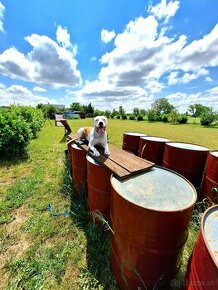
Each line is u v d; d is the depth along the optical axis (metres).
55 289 1.67
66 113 30.69
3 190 3.43
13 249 2.10
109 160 2.29
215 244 1.00
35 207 2.89
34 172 4.30
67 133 9.53
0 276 1.79
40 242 2.20
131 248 1.42
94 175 2.17
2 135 5.15
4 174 4.20
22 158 5.33
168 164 2.96
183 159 2.77
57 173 4.19
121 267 1.56
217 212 1.27
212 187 2.52
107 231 2.25
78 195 3.12
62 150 6.29
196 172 2.79
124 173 1.83
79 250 2.08
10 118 5.61
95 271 1.82
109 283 1.72
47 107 28.86
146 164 2.13
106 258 1.95
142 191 1.57
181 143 3.24
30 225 2.48
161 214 1.21
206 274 0.90
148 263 1.40
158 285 1.49
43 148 6.55
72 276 1.79
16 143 5.42
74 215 2.64
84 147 2.92
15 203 2.97
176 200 1.44
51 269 1.85
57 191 3.37
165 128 17.34
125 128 15.90
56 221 2.55
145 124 22.17
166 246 1.33
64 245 2.15
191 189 1.63
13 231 2.38
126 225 1.39
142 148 3.44
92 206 2.36
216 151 2.77
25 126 5.76
